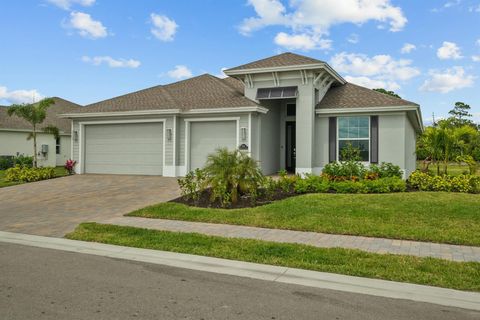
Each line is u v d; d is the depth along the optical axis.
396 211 9.50
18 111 22.91
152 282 5.41
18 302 4.58
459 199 10.71
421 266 5.91
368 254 6.55
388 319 4.23
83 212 10.77
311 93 16.94
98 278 5.55
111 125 18.91
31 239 8.05
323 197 11.22
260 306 4.55
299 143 17.12
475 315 4.35
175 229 8.66
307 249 6.87
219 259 6.55
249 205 10.80
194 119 17.52
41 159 29.89
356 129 16.89
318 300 4.77
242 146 16.70
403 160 16.20
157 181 16.00
